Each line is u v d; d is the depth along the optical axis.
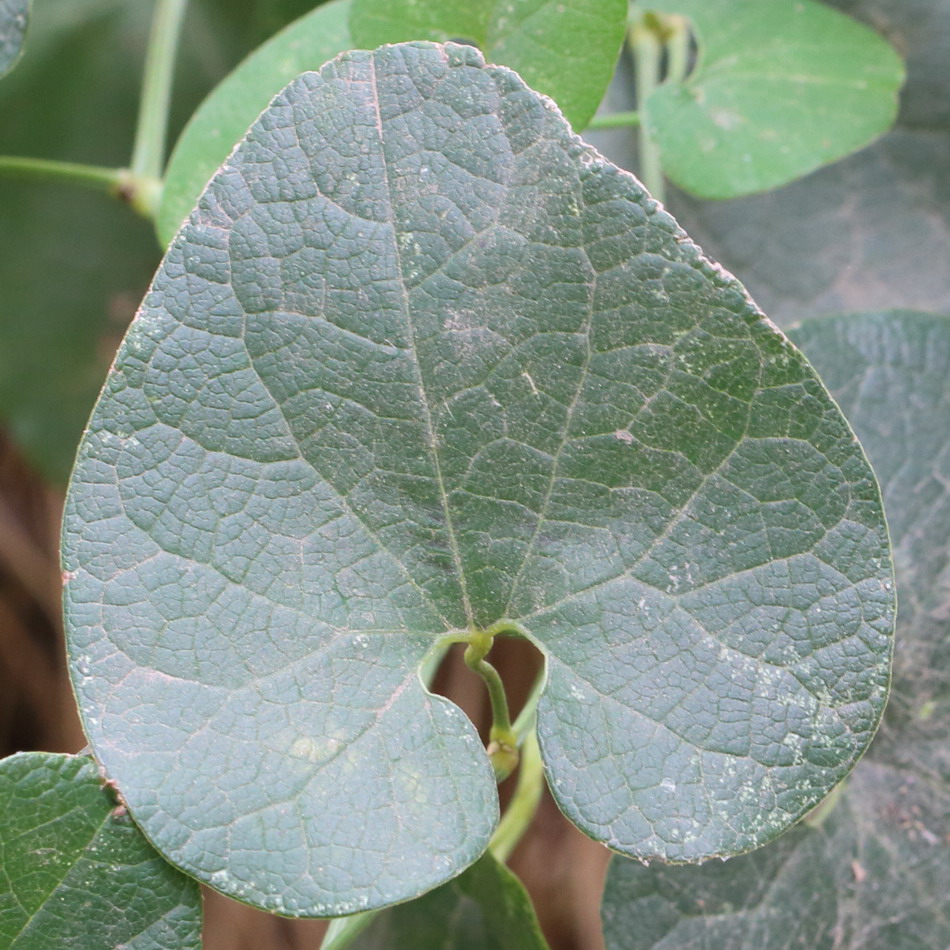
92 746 0.45
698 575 0.46
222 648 0.46
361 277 0.46
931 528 0.50
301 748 0.46
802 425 0.46
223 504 0.46
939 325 0.50
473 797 0.46
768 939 0.49
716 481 0.46
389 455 0.46
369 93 0.46
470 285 0.46
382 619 0.46
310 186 0.46
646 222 0.46
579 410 0.46
